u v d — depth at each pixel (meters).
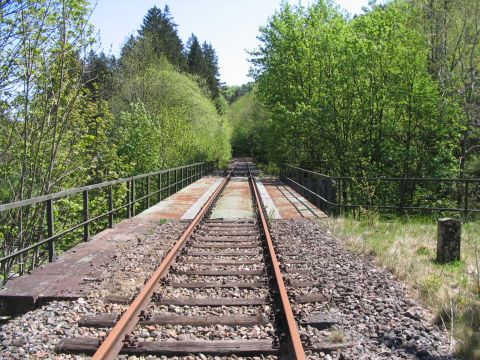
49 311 5.80
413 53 19.03
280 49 31.17
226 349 4.57
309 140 25.38
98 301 6.11
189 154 32.31
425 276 7.06
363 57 19.03
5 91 10.84
